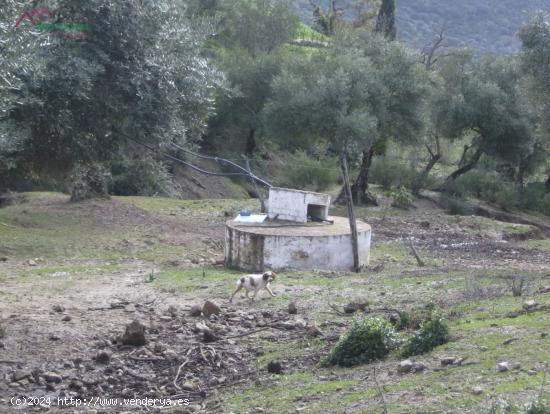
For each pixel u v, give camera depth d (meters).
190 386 12.05
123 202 34.84
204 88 25.69
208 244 29.06
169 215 35.41
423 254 29.28
